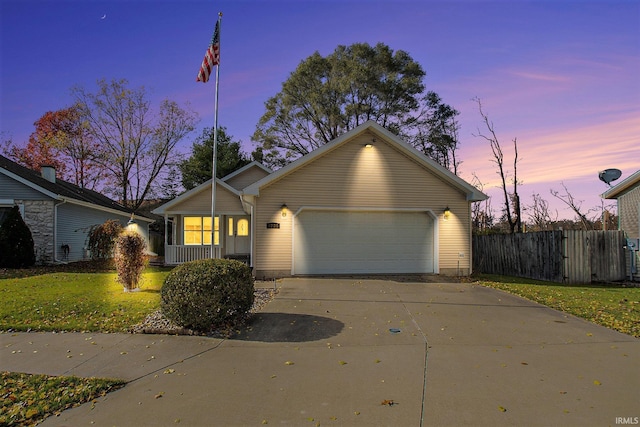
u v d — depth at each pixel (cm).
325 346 547
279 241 1214
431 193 1295
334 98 2906
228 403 372
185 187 3034
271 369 461
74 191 2064
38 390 402
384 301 838
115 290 946
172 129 3144
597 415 341
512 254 1433
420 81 2938
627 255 1270
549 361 479
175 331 607
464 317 702
